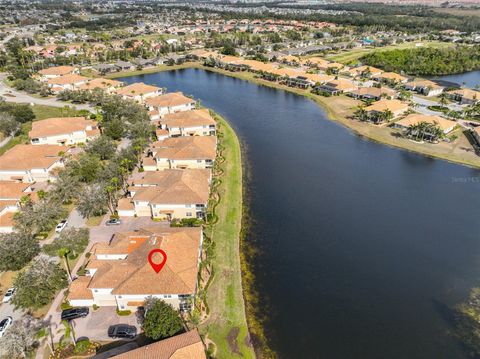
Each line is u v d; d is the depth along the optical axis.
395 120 156.00
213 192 97.31
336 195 100.56
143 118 144.25
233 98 192.38
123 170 98.38
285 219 89.38
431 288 69.25
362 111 157.00
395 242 81.75
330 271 73.12
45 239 78.94
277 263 75.00
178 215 85.88
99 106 170.25
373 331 60.56
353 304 65.62
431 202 97.62
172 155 106.75
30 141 128.25
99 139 118.25
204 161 107.12
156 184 92.19
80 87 195.38
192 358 47.88
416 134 138.62
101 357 52.91
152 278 60.28
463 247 80.31
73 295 61.22
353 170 115.12
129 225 84.00
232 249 78.06
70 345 54.47
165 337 53.91
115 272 61.69
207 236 80.31
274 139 139.50
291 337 59.16
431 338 59.41
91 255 71.00
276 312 63.56
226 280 69.50
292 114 167.75
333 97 189.88
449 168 116.25
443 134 134.50
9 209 87.69
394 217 90.94
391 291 68.56
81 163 103.50
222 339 57.59
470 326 61.38
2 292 64.94
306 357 56.09
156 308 55.72
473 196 100.50
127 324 58.47
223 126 148.88
